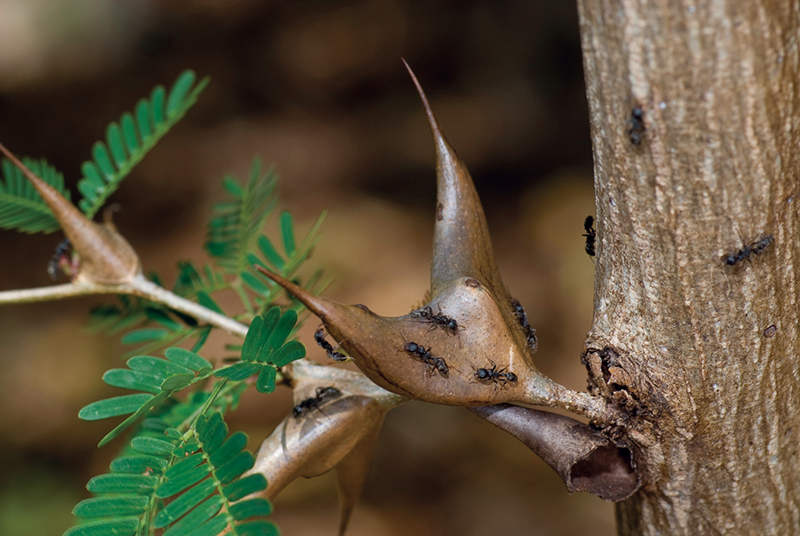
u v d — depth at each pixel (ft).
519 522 2.63
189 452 0.99
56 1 5.23
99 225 1.11
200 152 4.89
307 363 1.04
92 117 4.89
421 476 2.85
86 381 3.19
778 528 1.05
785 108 0.96
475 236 1.03
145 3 5.47
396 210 4.30
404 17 5.69
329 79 5.45
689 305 0.99
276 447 1.01
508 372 1.00
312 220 4.18
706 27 0.95
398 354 0.98
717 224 0.98
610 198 0.99
